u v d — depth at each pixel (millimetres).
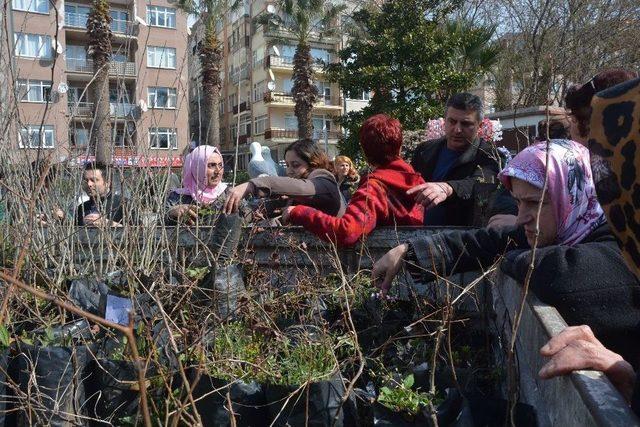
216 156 2896
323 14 23391
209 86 9922
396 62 15516
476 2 16984
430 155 3146
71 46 21688
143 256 2535
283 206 2627
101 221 2604
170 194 3109
